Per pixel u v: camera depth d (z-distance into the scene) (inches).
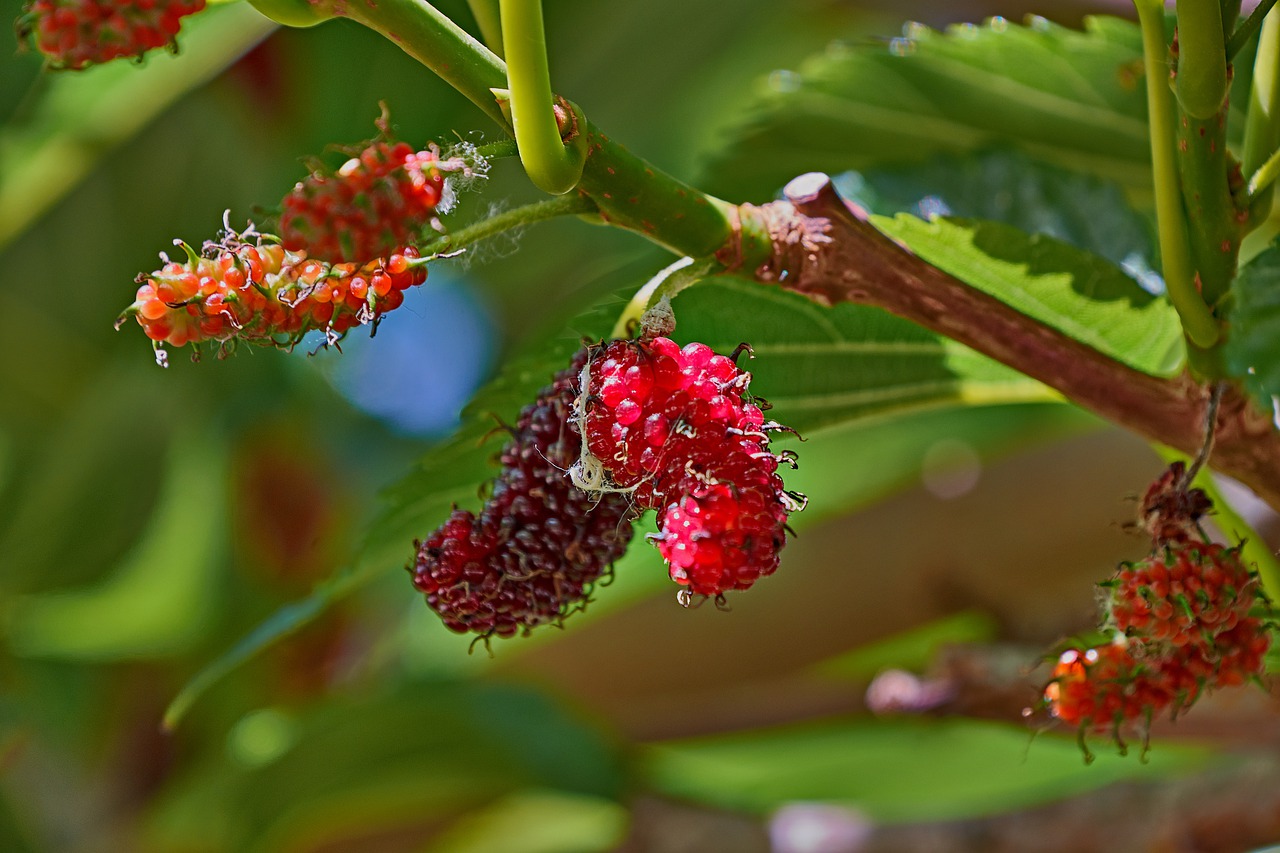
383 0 16.7
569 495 17.4
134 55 16.3
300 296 16.5
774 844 25.8
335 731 27.1
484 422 19.2
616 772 27.3
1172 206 17.4
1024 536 25.8
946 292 17.6
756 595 27.6
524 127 16.6
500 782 28.0
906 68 21.4
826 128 21.8
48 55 16.2
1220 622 17.6
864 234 17.4
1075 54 20.9
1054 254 18.5
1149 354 18.9
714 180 22.6
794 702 28.0
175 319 16.5
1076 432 27.8
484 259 17.6
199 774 28.6
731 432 16.8
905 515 26.8
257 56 28.4
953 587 26.5
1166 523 17.7
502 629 17.6
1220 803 22.5
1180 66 17.0
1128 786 23.6
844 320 18.8
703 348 16.9
